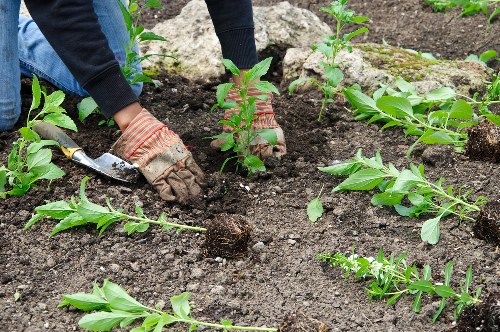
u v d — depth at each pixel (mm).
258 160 2664
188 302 2326
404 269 2387
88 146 2789
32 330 2254
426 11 3742
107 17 2951
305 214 2605
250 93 2705
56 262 2436
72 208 2492
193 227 2508
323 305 2336
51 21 2463
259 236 2520
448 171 2750
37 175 2592
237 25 2662
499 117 2797
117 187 2627
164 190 2590
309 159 2793
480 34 3549
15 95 2811
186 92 3092
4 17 2734
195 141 2846
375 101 2922
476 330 2240
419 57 3213
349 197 2660
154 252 2469
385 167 2627
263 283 2396
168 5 3725
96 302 2273
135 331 2203
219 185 2648
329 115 3012
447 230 2541
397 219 2592
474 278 2393
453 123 2844
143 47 3258
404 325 2285
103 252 2465
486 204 2506
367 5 3787
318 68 3125
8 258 2445
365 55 3168
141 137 2586
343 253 2477
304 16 3412
